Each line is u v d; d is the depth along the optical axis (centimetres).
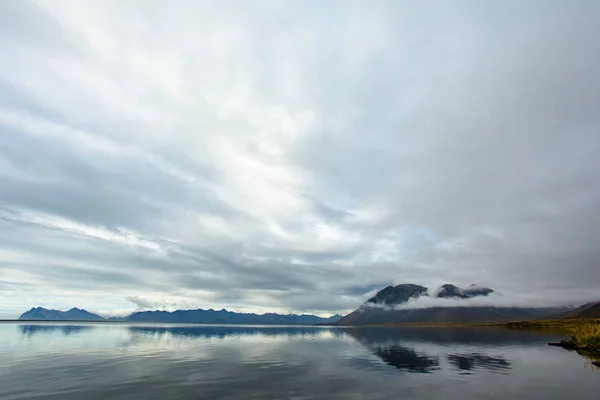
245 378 3341
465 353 5606
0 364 4247
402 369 3912
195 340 9212
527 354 5325
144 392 2712
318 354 5722
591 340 5897
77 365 4169
